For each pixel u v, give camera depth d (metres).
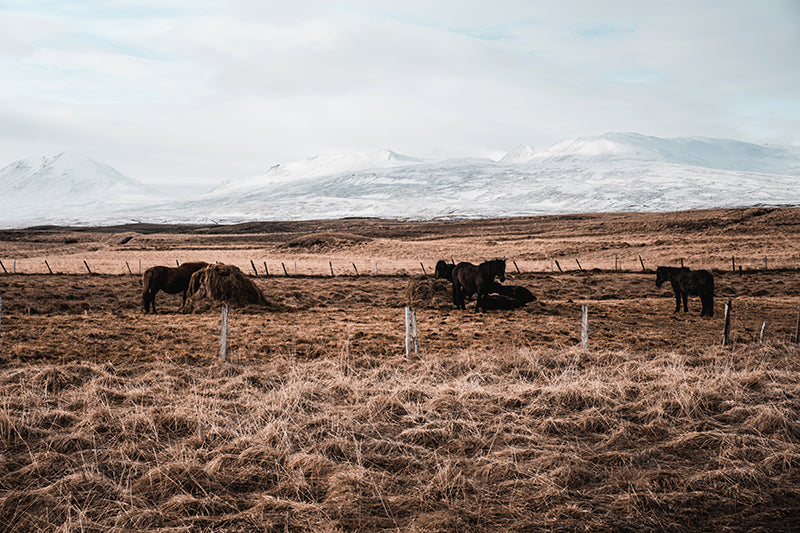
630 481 9.11
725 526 8.06
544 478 9.12
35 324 23.06
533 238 117.62
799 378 14.25
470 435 11.02
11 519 7.97
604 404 12.43
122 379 14.27
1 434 10.36
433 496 8.73
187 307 29.61
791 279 46.38
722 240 82.62
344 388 13.55
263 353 18.41
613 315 28.69
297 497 8.69
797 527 8.00
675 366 15.16
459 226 174.38
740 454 10.07
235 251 99.75
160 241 140.62
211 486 8.93
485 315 28.38
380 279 49.84
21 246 119.69
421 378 14.38
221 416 11.65
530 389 13.16
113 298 34.97
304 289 41.44
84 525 7.75
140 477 9.28
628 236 109.31
